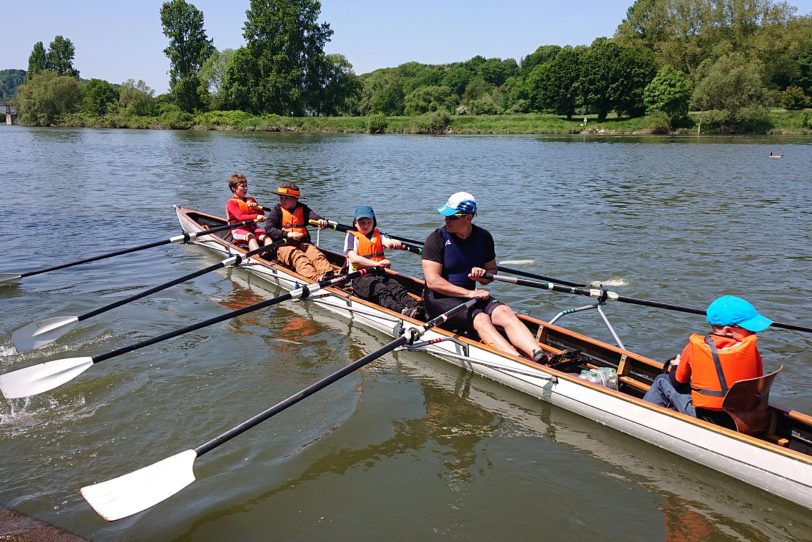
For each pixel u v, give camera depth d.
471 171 29.69
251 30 86.06
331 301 9.20
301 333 8.53
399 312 8.32
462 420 6.31
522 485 5.26
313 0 87.75
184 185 23.61
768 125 68.62
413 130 76.56
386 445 5.84
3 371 7.19
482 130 77.56
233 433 5.23
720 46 76.75
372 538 4.62
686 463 5.61
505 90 128.38
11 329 8.41
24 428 6.02
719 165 32.44
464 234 7.14
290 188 10.57
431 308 7.45
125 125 84.88
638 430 5.89
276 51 86.69
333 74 91.12
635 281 10.75
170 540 4.59
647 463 5.62
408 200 20.20
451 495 5.11
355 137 65.44
